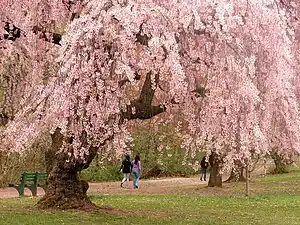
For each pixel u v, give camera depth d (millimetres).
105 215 12109
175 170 33938
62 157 12500
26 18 11625
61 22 12727
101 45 9828
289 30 11648
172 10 9969
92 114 10031
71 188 12820
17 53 12914
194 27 10094
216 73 10242
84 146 10516
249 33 10219
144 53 9750
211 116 10383
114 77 10039
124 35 9656
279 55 10492
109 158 11547
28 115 10203
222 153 10992
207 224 11578
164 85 11016
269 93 10641
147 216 12531
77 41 9625
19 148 10148
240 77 10078
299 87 14086
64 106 9727
